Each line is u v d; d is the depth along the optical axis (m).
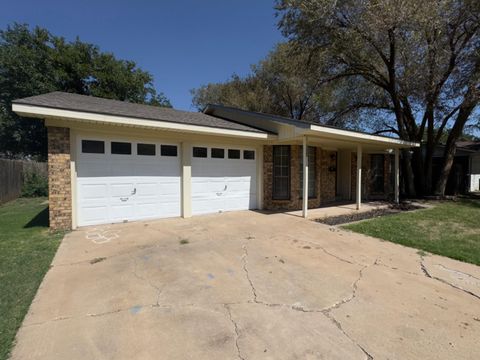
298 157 8.84
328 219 7.31
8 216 7.68
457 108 11.69
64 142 5.75
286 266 3.88
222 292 3.08
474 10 9.40
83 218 6.13
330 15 10.00
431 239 5.36
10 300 2.86
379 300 2.91
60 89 21.25
